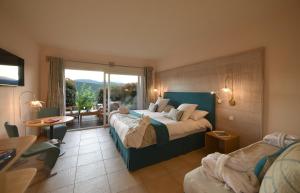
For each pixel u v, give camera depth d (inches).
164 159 105.6
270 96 94.5
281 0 78.3
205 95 136.3
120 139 109.0
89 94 198.5
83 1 81.5
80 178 84.6
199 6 85.6
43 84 163.8
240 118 111.0
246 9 87.7
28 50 129.9
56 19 102.1
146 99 219.1
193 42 147.5
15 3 83.4
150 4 83.9
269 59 94.7
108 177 85.8
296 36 82.9
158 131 100.5
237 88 112.4
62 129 133.3
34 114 143.4
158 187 77.7
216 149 119.4
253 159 58.7
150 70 222.8
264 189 36.1
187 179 55.1
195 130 120.2
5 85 91.5
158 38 136.7
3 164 41.5
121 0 80.4
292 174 31.2
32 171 44.5
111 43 151.2
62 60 167.8
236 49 114.0
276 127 91.7
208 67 136.1
